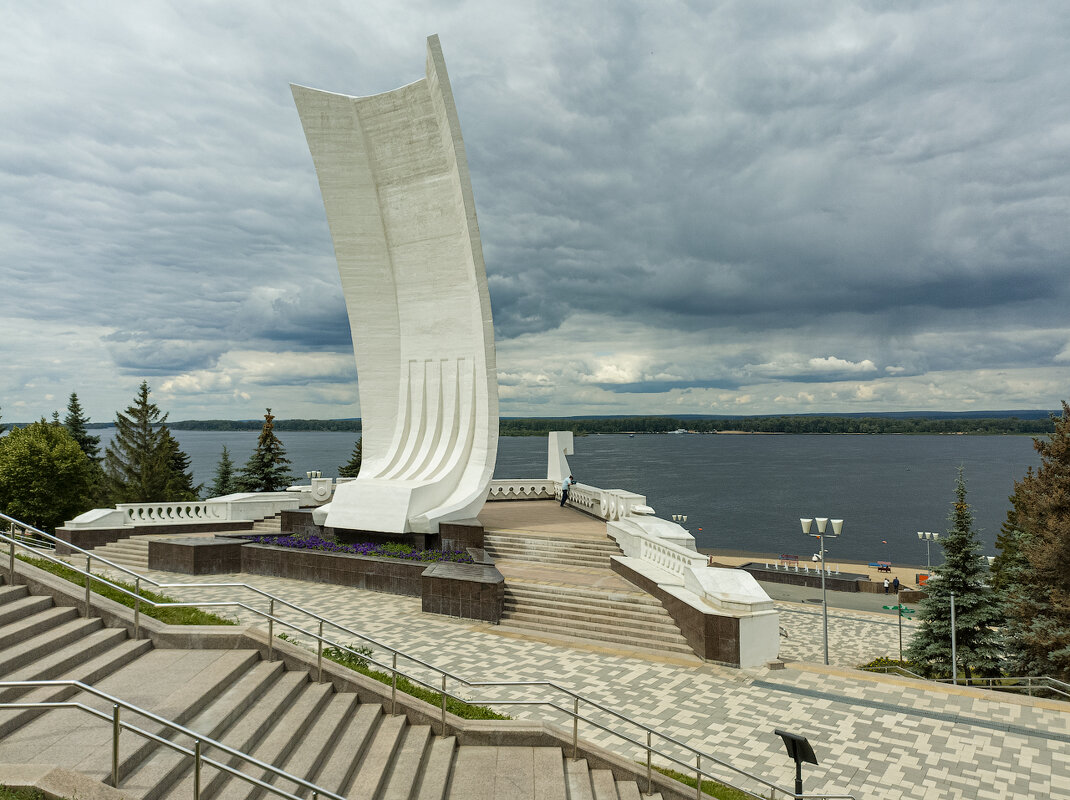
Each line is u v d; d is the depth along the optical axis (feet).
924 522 317.42
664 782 30.14
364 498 75.56
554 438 111.34
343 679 32.04
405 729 31.27
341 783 25.09
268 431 179.52
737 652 46.91
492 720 33.12
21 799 18.29
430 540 73.15
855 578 157.89
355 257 82.48
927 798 30.83
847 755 34.83
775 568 173.58
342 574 68.64
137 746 22.31
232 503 93.40
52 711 24.70
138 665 29.55
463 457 79.46
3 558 33.83
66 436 125.70
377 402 84.64
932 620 84.53
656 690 42.80
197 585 31.53
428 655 48.03
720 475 568.41
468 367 79.92
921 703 41.34
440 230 78.79
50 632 29.45
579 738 35.78
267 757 24.77
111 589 36.50
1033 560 76.02
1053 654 69.97
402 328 83.25
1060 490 77.61
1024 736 37.01
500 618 56.59
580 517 88.74
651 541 62.90
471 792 27.35
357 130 78.28
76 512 117.80
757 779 28.86
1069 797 30.96
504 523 83.30
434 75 70.64
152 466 177.88
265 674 30.04
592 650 50.14
